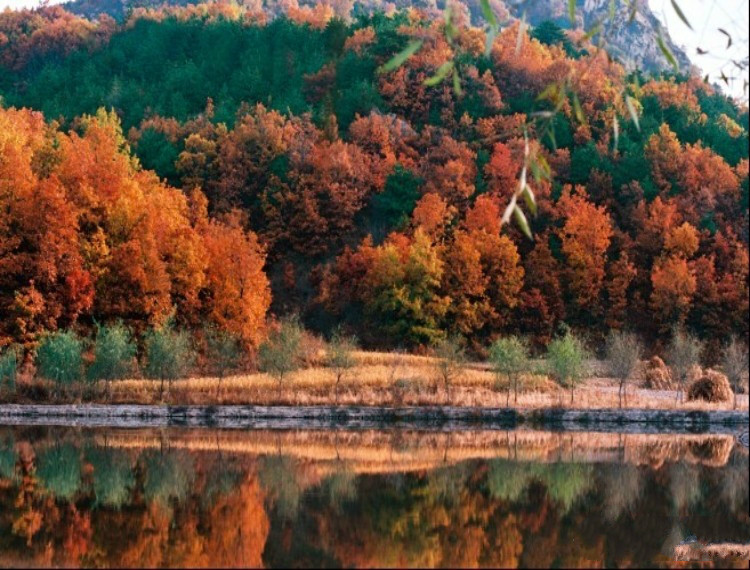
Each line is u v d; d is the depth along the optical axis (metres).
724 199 115.88
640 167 120.19
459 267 99.31
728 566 21.69
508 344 59.53
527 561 22.19
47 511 27.48
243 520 26.55
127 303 74.94
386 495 30.80
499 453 41.53
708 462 39.12
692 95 144.25
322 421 54.09
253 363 73.25
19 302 66.56
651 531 25.59
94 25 177.62
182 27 168.00
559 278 106.00
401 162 119.75
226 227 97.94
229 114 132.00
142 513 27.42
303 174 114.44
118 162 88.31
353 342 66.19
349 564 21.70
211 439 45.06
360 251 103.62
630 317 104.94
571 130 129.88
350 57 142.50
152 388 57.25
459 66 137.50
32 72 162.50
